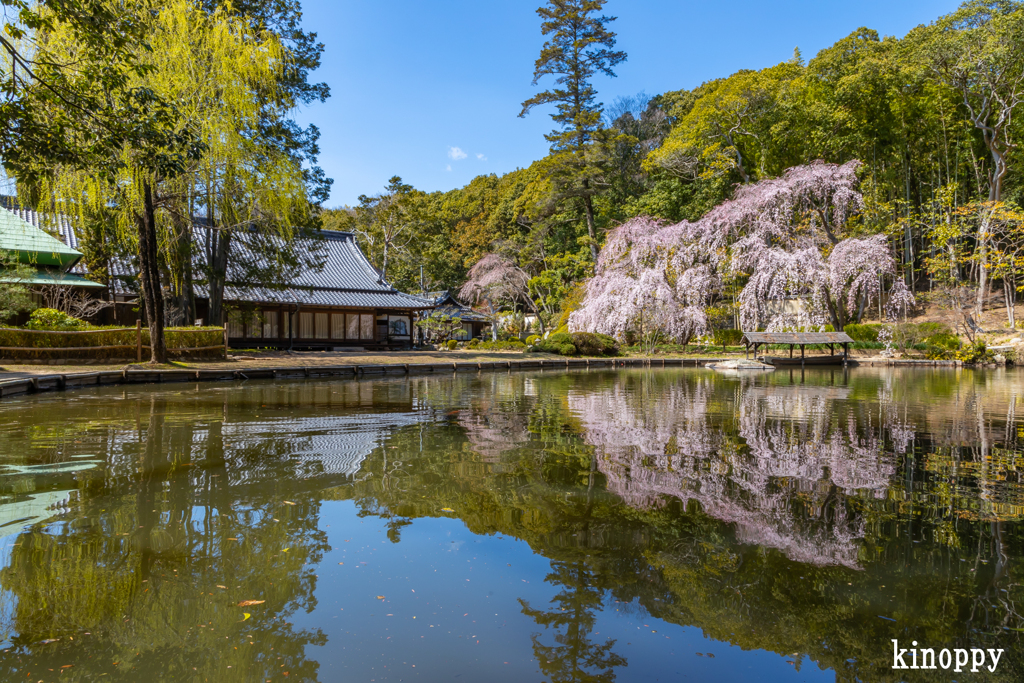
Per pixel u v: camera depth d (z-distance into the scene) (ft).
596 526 10.69
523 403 30.78
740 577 8.55
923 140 100.58
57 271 56.65
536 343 92.68
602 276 91.35
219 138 43.11
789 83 102.32
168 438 19.01
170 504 11.71
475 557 9.18
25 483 13.23
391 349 90.53
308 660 6.29
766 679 5.97
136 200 41.47
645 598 7.90
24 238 55.11
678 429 22.00
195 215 65.05
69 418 23.32
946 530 10.50
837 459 16.47
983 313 92.79
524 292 124.16
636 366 72.49
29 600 7.68
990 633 7.01
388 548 9.53
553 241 133.69
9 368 40.63
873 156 100.12
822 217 83.20
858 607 7.66
